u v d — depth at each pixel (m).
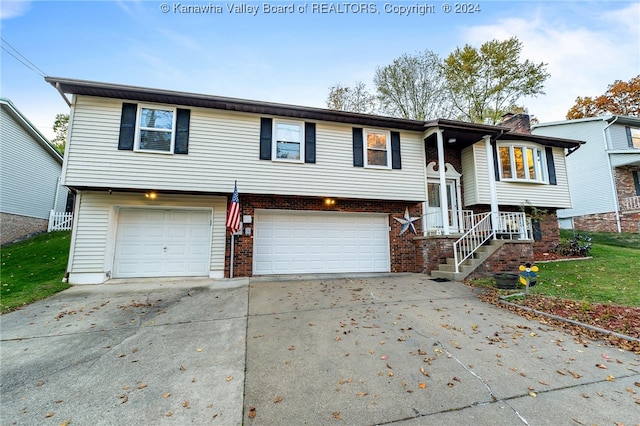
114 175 7.58
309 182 9.05
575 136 17.12
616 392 2.87
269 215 9.33
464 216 11.13
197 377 3.26
